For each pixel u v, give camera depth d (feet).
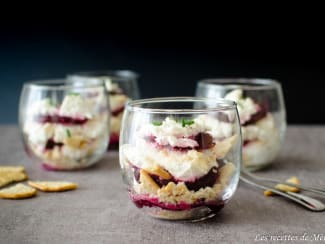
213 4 2.02
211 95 1.09
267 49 2.05
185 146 0.74
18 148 1.31
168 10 2.04
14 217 0.83
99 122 1.11
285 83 2.08
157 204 0.76
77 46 2.07
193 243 0.71
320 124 2.10
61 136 1.07
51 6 2.04
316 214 0.83
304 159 1.18
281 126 1.10
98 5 2.04
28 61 2.08
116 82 1.31
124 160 0.80
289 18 2.01
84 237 0.74
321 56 2.04
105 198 0.92
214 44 2.06
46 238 0.74
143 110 0.78
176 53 2.07
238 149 0.80
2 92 2.10
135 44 2.07
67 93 1.09
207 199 0.75
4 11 2.03
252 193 0.94
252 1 2.01
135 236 0.74
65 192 0.96
